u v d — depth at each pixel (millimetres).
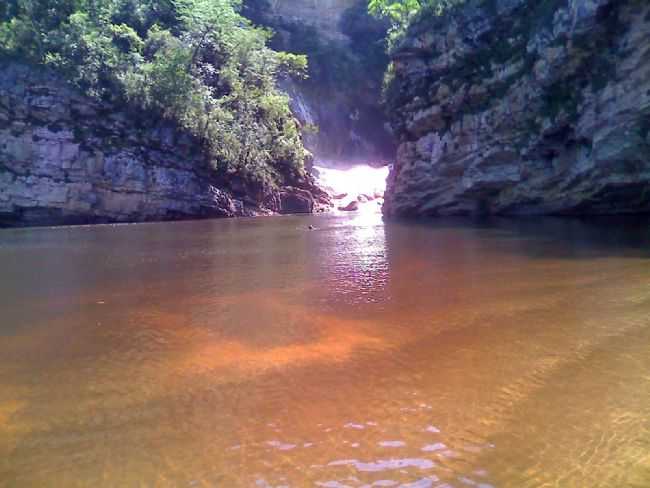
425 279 12164
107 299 11148
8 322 9422
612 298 9484
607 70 19797
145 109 40781
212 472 4566
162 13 48219
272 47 71875
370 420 5395
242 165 46188
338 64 76250
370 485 4324
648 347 7035
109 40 40406
